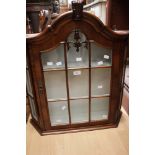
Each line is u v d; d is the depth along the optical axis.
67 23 1.01
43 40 1.04
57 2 2.34
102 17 2.28
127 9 2.17
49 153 1.22
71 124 1.39
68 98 1.29
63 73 1.21
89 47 1.10
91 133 1.39
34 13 1.96
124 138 1.33
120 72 1.25
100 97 1.33
